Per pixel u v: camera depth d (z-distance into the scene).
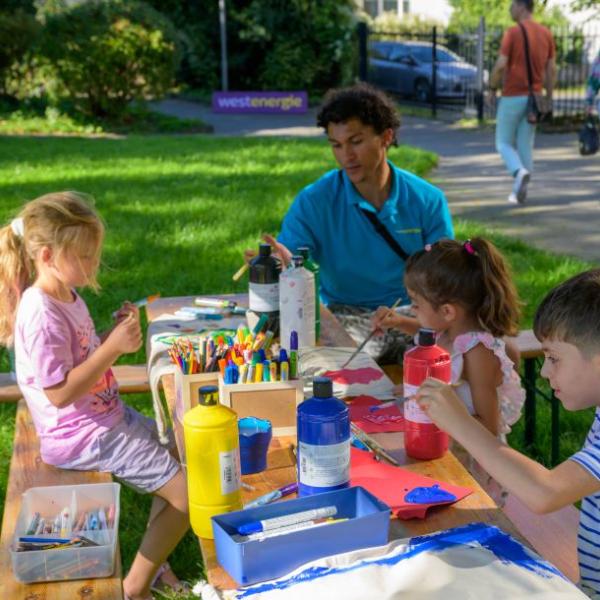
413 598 1.71
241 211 8.93
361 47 18.61
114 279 6.74
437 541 1.91
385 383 2.87
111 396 3.07
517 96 9.20
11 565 2.52
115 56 18.23
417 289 2.88
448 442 2.43
